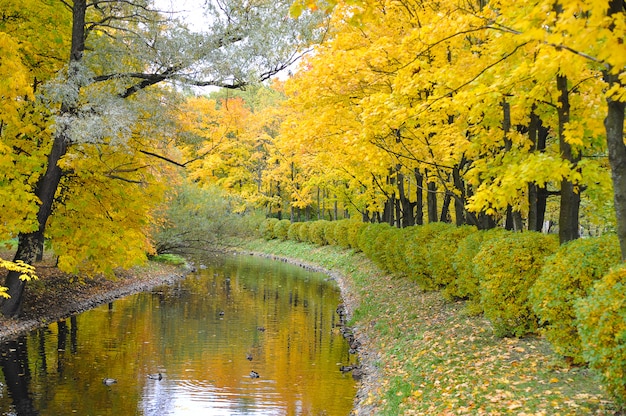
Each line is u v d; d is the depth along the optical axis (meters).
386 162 12.12
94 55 12.16
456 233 11.83
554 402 5.34
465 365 7.42
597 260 6.00
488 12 7.17
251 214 43.59
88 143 11.86
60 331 12.65
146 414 7.76
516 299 7.82
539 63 5.56
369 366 10.02
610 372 4.52
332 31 12.13
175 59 11.84
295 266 31.53
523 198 11.44
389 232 19.00
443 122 11.35
